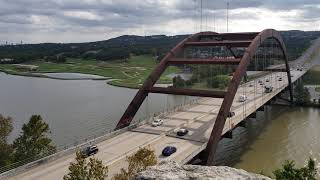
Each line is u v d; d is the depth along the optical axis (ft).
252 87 415.23
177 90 230.27
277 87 405.39
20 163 165.89
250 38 280.31
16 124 323.37
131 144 185.37
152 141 191.31
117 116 351.46
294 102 414.62
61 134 285.23
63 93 519.19
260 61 569.64
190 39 272.72
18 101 447.01
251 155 233.76
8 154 174.29
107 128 302.66
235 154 235.81
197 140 193.36
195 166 56.85
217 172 54.90
